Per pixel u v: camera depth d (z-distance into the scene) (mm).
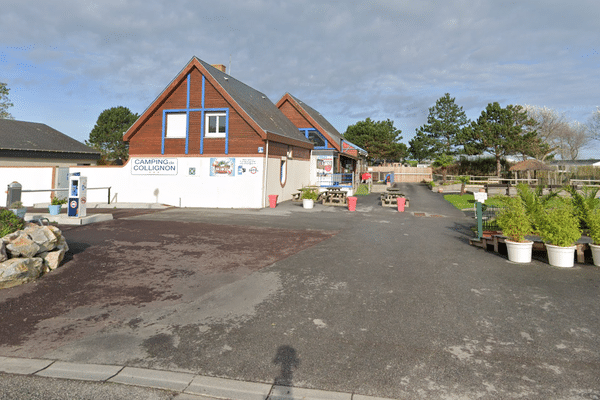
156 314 5297
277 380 3658
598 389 3518
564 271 7570
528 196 9406
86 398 3410
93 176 20938
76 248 9023
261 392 3473
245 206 19156
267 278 6977
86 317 5188
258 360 4031
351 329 4812
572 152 60500
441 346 4355
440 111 53344
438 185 34094
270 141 19656
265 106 24703
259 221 14328
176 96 19891
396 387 3537
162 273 7242
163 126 20109
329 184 26266
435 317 5199
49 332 4723
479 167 47469
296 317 5191
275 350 4250
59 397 3424
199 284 6617
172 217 15195
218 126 19703
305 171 25594
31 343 4434
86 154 29984
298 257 8602
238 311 5410
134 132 20438
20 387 3568
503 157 45625
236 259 8375
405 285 6594
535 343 4438
